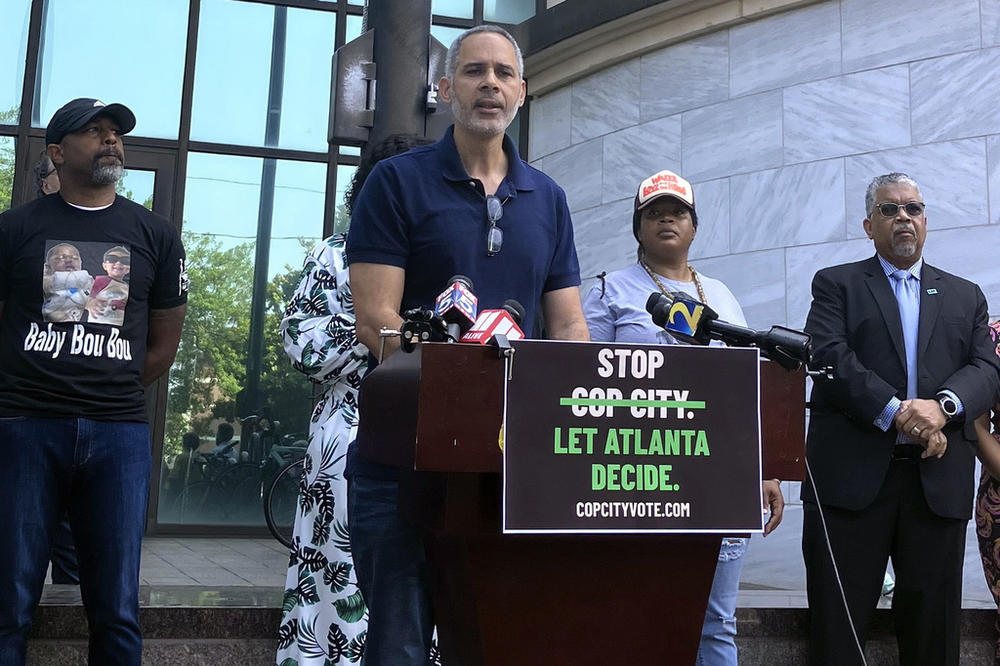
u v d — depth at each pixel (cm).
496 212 232
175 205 817
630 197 714
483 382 169
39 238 313
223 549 705
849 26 639
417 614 219
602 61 740
